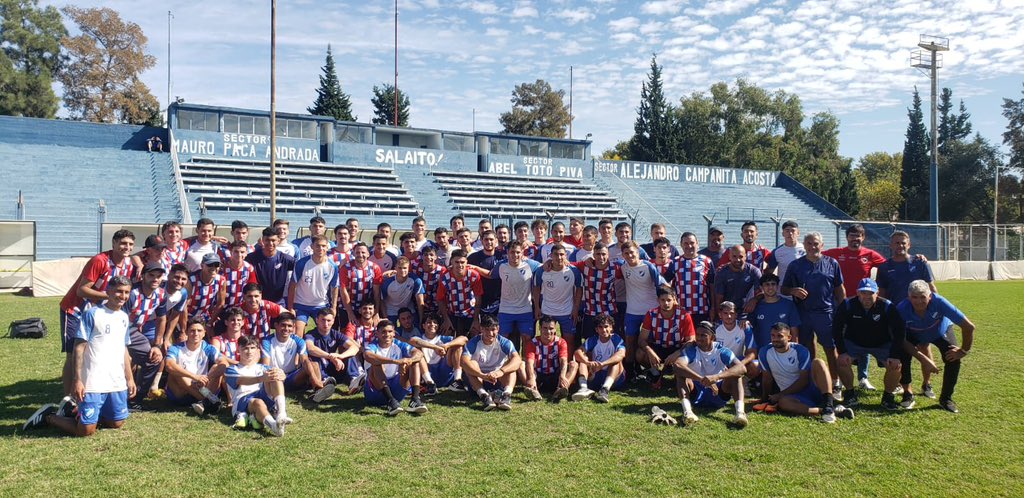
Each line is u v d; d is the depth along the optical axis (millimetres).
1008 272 30422
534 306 8266
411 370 6961
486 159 35719
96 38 50906
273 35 19609
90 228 22547
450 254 9109
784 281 7914
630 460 5340
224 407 6844
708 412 6867
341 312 8672
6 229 20234
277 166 29172
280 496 4555
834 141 64125
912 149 55562
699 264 8352
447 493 4629
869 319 7219
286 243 9109
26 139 26578
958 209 52188
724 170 42375
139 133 28422
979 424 6391
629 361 8336
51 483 4734
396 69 41625
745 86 60594
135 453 5410
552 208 33500
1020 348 10633
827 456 5453
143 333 7020
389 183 31000
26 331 10766
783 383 6930
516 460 5332
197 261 7859
